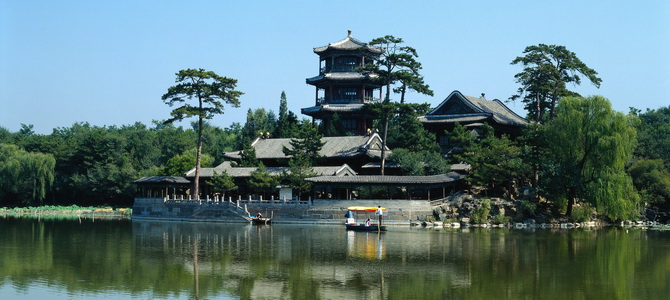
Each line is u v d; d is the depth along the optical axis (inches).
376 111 4643.2
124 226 4232.3
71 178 6658.5
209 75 4662.9
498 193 4325.8
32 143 7190.0
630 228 4010.8
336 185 4296.3
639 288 2108.8
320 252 2837.1
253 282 2210.9
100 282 2215.8
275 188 4517.7
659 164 4505.4
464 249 2915.8
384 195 4387.3
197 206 4667.8
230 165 5162.4
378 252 2824.8
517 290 2084.2
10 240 3351.4
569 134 3996.1
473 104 5221.5
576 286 2139.5
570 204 4119.1
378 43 4889.3
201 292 2071.9
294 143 4813.0
